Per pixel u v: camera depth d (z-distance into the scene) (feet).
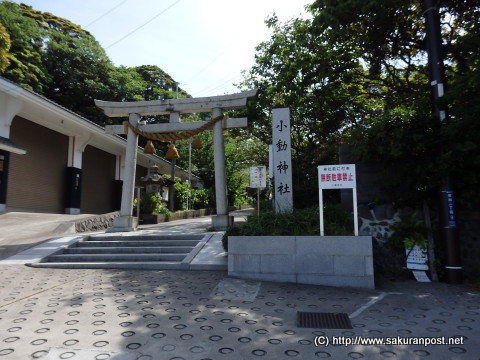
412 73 39.32
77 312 14.78
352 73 40.32
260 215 25.49
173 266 24.20
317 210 25.43
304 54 43.04
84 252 29.07
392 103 37.58
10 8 76.13
